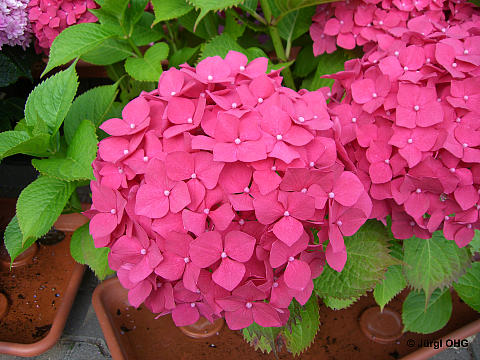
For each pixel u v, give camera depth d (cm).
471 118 35
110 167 33
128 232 31
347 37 49
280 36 57
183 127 31
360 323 52
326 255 31
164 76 34
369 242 41
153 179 30
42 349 50
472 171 35
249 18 63
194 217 29
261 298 30
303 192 30
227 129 29
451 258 43
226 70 34
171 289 31
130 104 34
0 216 66
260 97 32
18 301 56
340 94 44
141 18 58
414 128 35
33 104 44
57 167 41
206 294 30
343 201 30
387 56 39
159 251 30
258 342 42
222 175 30
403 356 50
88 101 47
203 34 58
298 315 40
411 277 43
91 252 49
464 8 48
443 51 37
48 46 59
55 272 59
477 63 36
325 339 51
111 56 54
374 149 36
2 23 54
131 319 52
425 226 37
